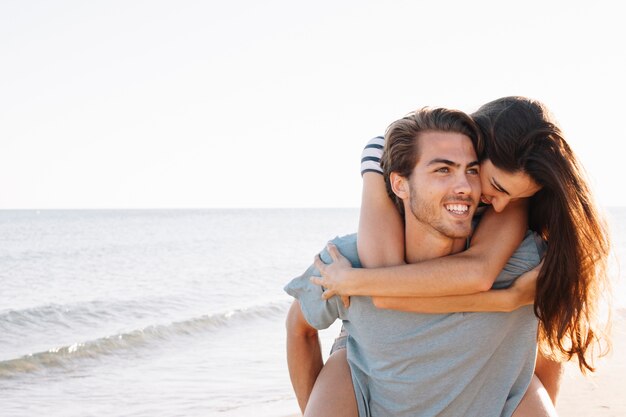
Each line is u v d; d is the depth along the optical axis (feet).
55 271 86.22
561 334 8.05
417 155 7.77
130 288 68.03
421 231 8.09
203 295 63.41
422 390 8.19
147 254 116.16
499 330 8.02
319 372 9.50
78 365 33.35
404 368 8.16
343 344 9.11
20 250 120.37
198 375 29.94
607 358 24.80
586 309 8.14
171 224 269.85
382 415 8.49
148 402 25.75
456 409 8.25
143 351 36.35
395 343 8.11
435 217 7.80
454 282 7.69
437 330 7.96
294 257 112.06
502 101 7.97
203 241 155.74
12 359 33.27
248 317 47.32
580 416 18.19
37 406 26.20
